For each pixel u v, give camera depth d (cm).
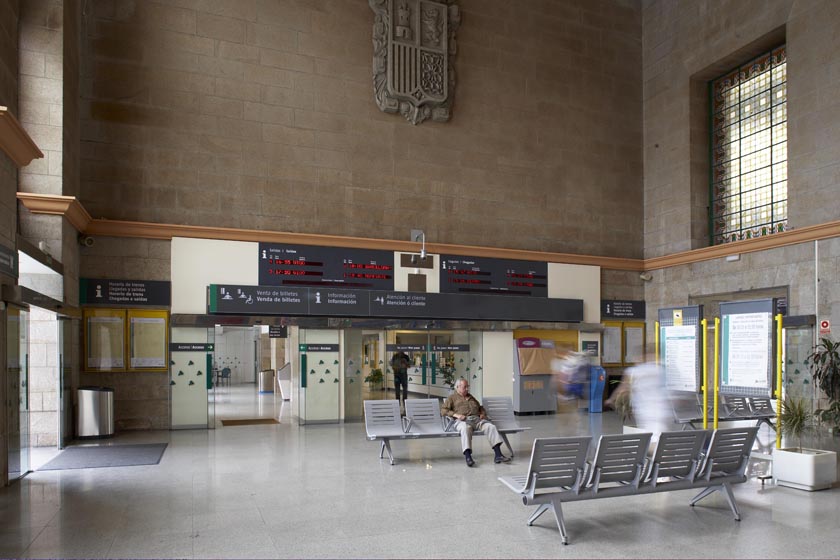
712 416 1066
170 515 635
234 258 1308
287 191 1377
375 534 573
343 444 1080
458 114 1555
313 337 1365
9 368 763
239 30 1356
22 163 768
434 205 1516
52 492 734
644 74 1780
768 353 800
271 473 841
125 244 1238
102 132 1241
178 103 1300
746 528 592
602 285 1691
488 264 1544
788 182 1358
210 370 1282
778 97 1451
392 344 1445
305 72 1408
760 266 1402
